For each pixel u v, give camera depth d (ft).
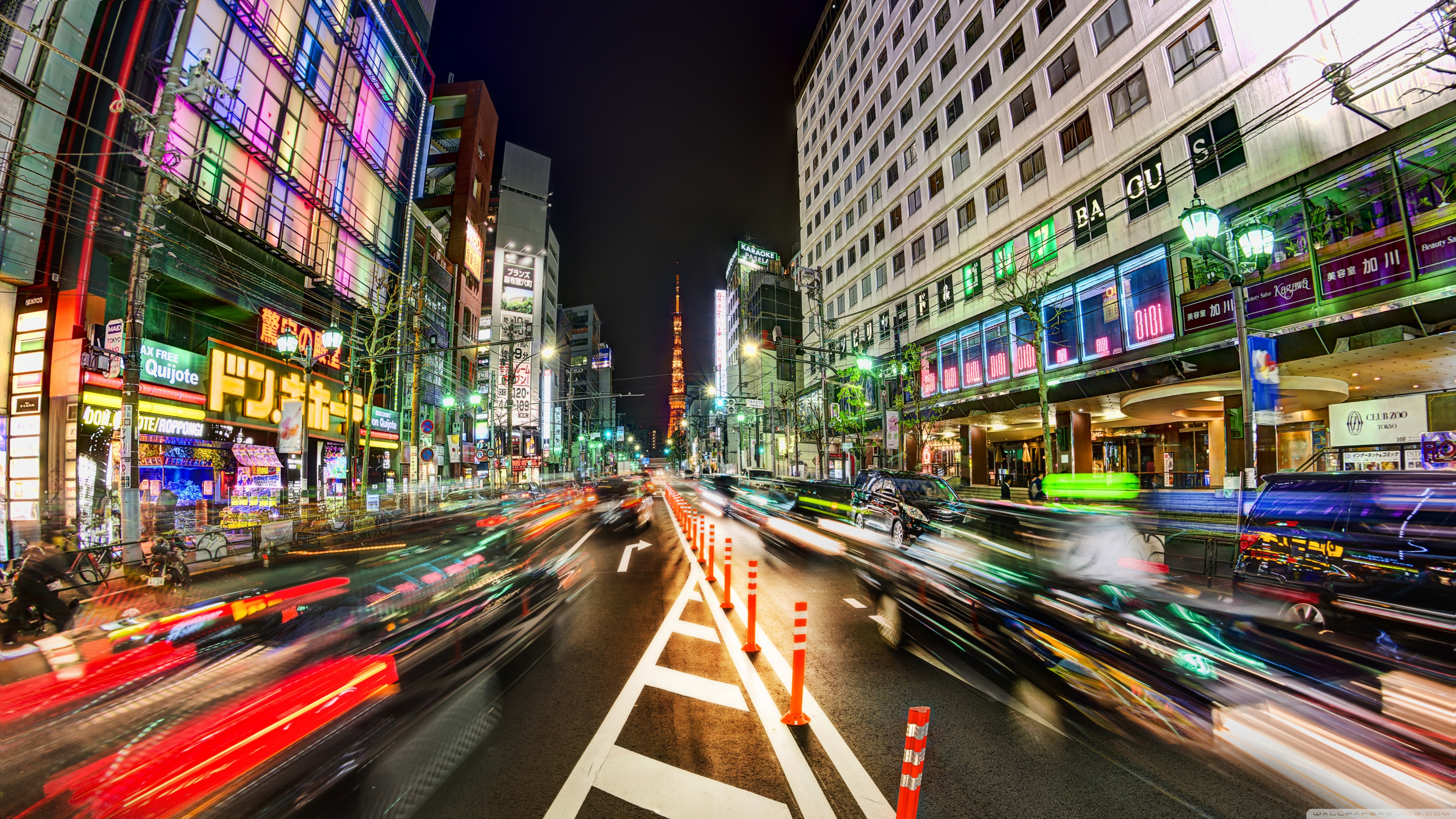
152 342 57.72
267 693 17.07
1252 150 61.16
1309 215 55.77
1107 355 78.28
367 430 76.07
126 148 37.86
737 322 294.05
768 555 44.21
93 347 40.65
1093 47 81.97
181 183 55.67
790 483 116.98
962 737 14.30
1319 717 15.30
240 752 13.46
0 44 45.83
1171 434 89.45
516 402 208.03
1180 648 20.97
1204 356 64.85
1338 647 18.83
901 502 44.24
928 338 120.47
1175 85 69.97
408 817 10.80
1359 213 52.65
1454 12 28.63
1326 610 19.27
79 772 12.42
